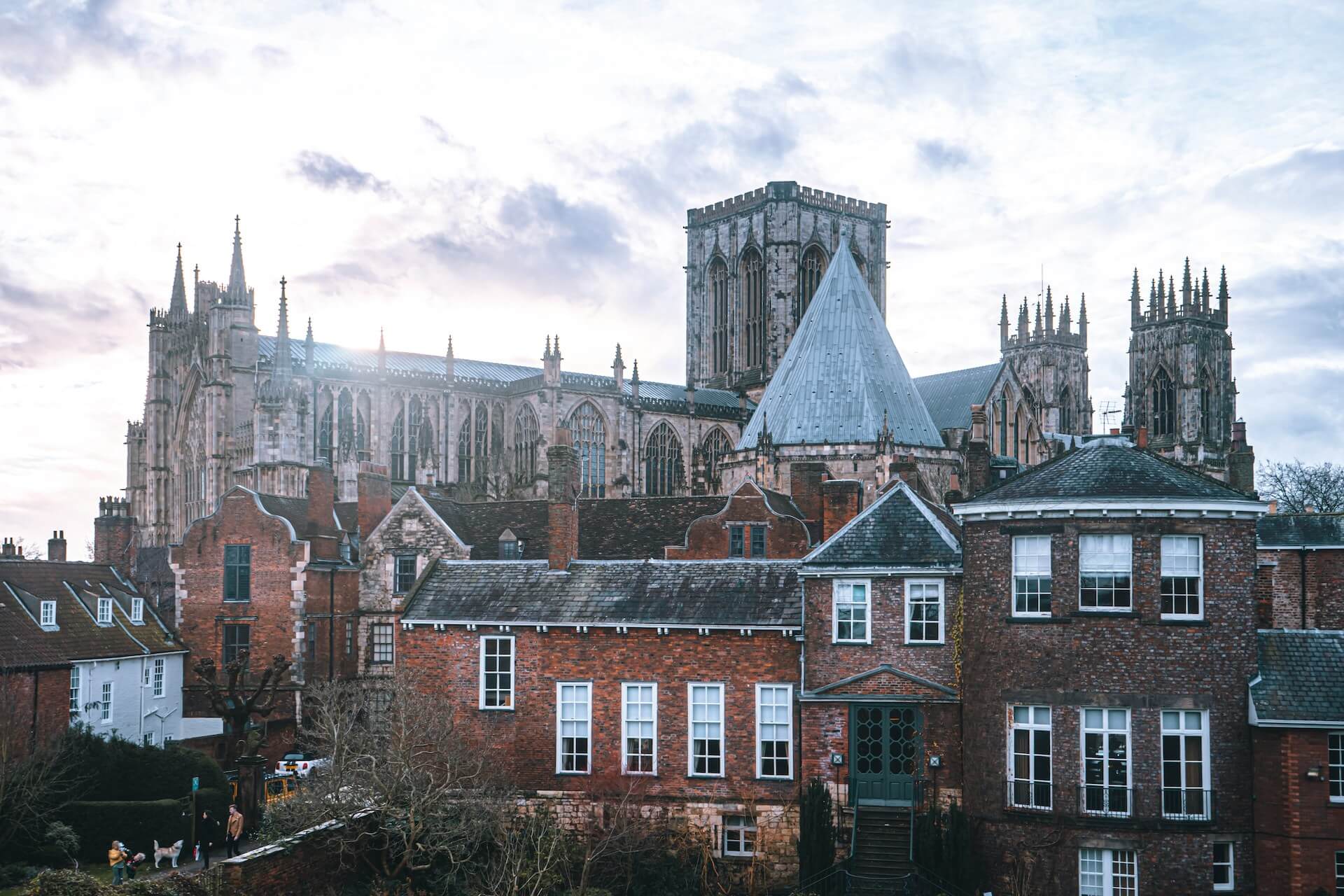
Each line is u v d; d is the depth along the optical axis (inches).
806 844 2223.2
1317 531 2812.5
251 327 6683.1
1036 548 2197.3
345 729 2701.8
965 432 5880.9
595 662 2536.9
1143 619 2117.4
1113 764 2124.8
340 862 2138.3
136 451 7662.4
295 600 3649.1
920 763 2314.2
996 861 2178.9
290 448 6156.5
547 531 3671.3
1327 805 2039.9
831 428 5226.4
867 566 2370.8
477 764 2331.4
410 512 3686.0
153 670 3481.8
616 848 2246.6
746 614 2475.4
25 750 2556.6
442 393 7377.0
